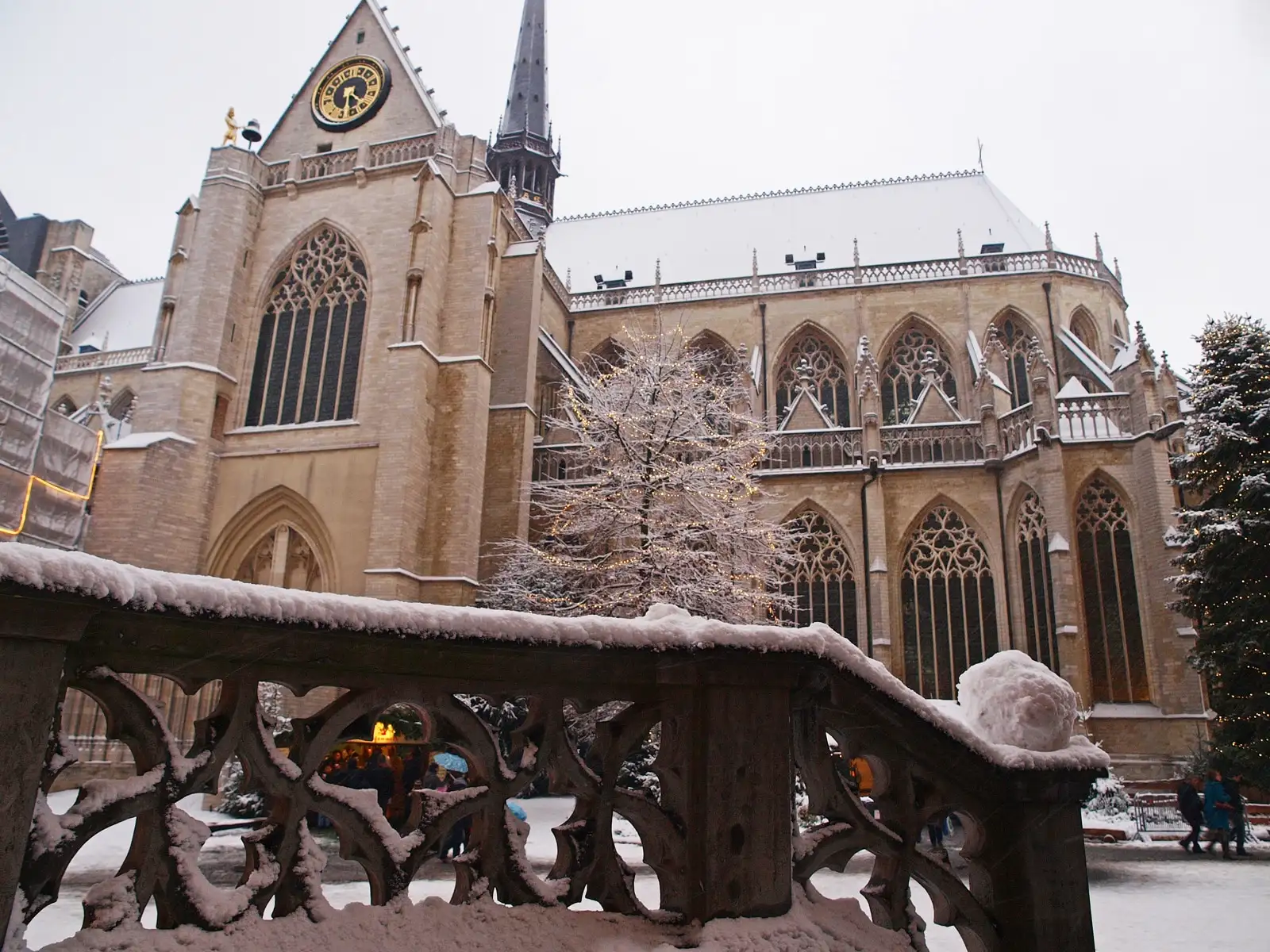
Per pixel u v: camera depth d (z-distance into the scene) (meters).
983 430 40.44
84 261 75.44
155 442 37.19
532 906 4.86
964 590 39.16
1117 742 33.28
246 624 4.21
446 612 4.72
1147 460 35.22
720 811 5.13
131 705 4.13
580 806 5.25
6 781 3.58
